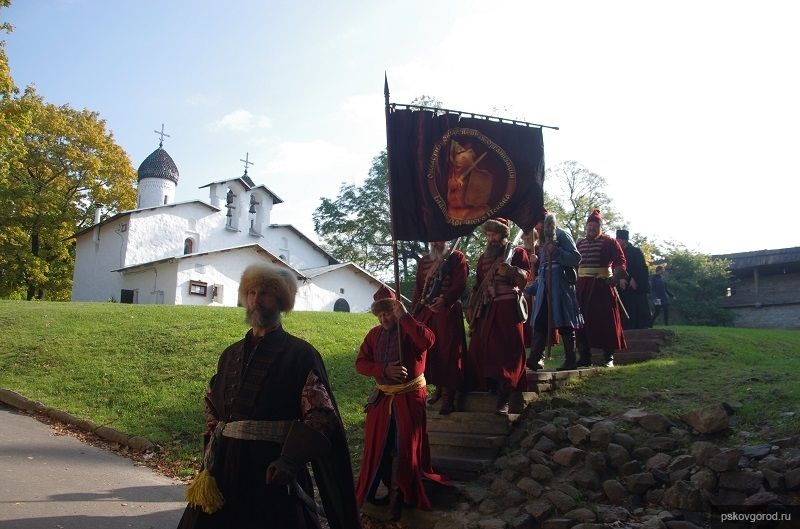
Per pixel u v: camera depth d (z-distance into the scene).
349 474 3.60
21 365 11.61
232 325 14.16
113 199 42.34
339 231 42.41
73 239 41.12
